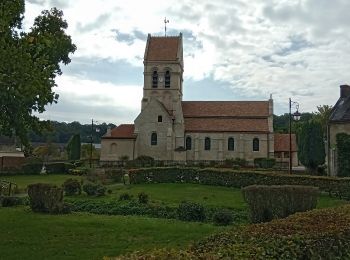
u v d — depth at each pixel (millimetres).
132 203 26812
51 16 20016
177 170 42031
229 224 20766
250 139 75125
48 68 15578
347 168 41594
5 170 58219
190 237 16781
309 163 49969
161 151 75688
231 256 6965
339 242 9031
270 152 74562
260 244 7793
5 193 34938
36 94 15039
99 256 13398
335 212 11578
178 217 22969
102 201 28500
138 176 41906
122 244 15273
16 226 18828
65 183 32781
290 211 18469
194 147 76125
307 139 50156
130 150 75562
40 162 64188
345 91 49344
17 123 16016
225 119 77812
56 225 19219
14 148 76438
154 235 17125
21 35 16328
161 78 81125
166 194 32781
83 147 98562
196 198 30422
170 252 6621
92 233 17359
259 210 18938
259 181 35625
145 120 76562
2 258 13023
